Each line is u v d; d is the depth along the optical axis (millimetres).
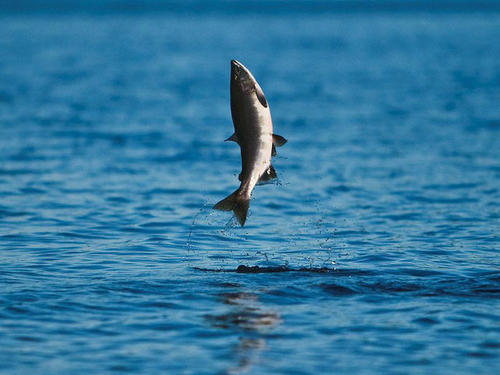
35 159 81375
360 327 31406
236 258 44594
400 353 28562
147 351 28672
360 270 41156
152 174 75062
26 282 37906
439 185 70125
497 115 122375
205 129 109250
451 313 33156
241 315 32844
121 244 47938
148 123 114312
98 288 36812
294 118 120812
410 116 122938
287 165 80812
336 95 156250
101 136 99875
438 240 49656
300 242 49281
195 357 28094
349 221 56250
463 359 27984
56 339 29812
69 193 65000
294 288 37062
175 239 49625
